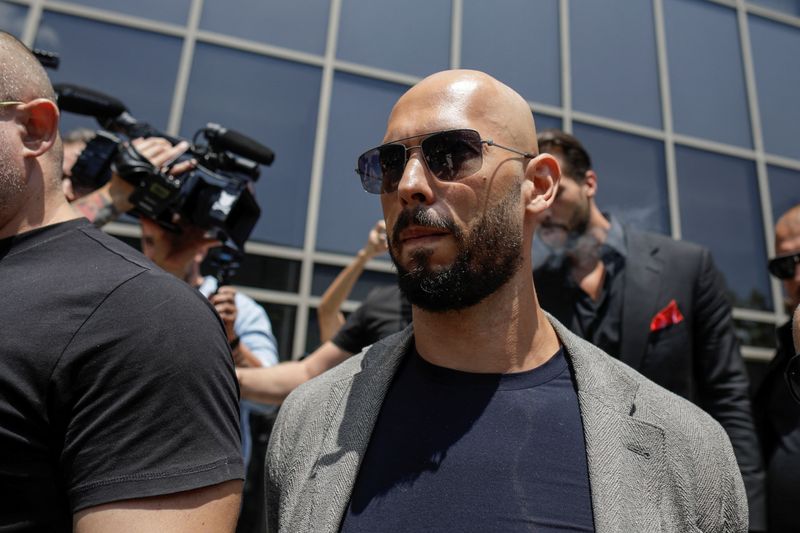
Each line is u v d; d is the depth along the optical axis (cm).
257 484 238
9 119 108
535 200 115
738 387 184
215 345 101
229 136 185
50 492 89
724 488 99
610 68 487
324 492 98
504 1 479
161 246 181
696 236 468
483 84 113
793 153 516
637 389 108
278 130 414
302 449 111
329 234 405
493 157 106
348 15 447
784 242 212
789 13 559
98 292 96
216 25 420
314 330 388
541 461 94
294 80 426
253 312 237
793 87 535
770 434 189
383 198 112
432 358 110
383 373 111
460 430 98
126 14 405
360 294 400
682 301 186
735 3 538
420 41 456
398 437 101
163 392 92
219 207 175
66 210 114
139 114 391
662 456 97
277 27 432
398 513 92
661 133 482
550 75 471
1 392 88
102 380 90
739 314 458
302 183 410
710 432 105
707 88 507
